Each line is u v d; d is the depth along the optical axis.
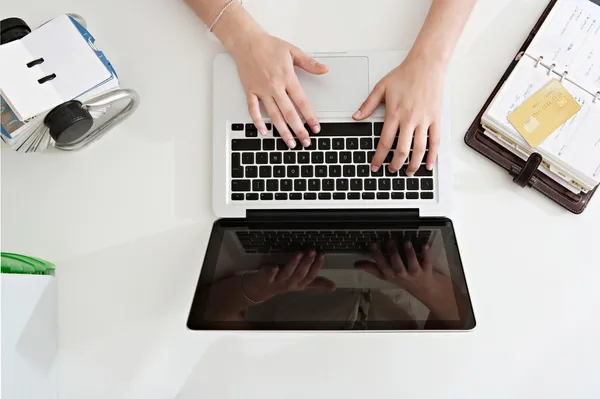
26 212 0.76
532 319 0.73
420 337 0.73
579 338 0.73
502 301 0.74
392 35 0.78
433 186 0.73
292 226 0.73
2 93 0.62
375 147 0.73
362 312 0.62
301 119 0.74
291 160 0.73
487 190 0.76
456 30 0.74
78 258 0.75
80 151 0.77
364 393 0.73
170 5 0.78
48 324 0.72
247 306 0.63
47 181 0.77
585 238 0.74
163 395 0.74
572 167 0.71
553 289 0.74
